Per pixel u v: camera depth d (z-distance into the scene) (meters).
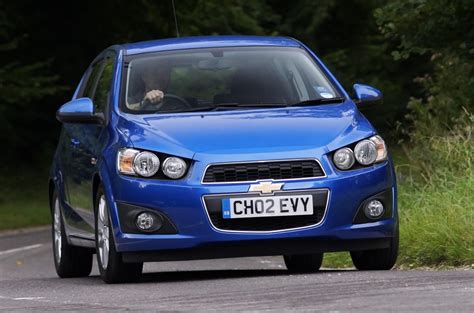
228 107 16.53
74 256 19.19
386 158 15.60
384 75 72.00
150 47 17.78
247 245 15.05
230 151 15.13
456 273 13.87
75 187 17.94
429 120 29.12
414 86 71.50
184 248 15.08
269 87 16.94
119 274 15.75
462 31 28.39
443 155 23.42
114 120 16.42
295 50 17.75
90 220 17.09
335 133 15.47
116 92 16.94
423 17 28.55
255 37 18.14
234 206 14.97
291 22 72.12
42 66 51.97
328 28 73.56
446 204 19.17
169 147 15.28
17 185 53.41
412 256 18.02
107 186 15.65
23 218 44.50
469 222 17.83
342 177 15.16
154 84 16.89
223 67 17.22
